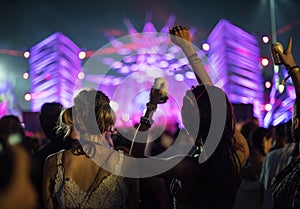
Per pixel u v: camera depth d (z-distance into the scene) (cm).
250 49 1989
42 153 355
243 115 838
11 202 146
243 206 437
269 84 1606
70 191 274
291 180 240
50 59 1961
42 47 1981
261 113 1551
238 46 1978
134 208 285
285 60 262
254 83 1934
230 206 254
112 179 276
